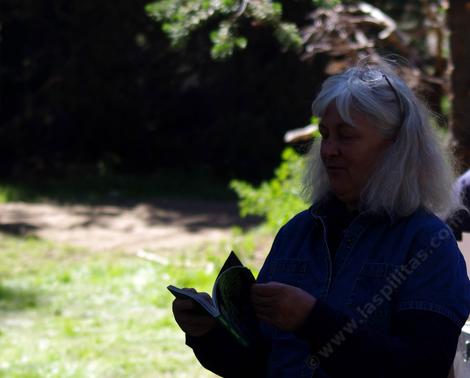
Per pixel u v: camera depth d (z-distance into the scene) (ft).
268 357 10.05
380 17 35.91
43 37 81.15
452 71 24.34
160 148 83.46
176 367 27.43
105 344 30.37
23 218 61.87
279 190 39.09
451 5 24.50
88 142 83.15
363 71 9.59
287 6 54.44
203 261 46.34
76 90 79.56
